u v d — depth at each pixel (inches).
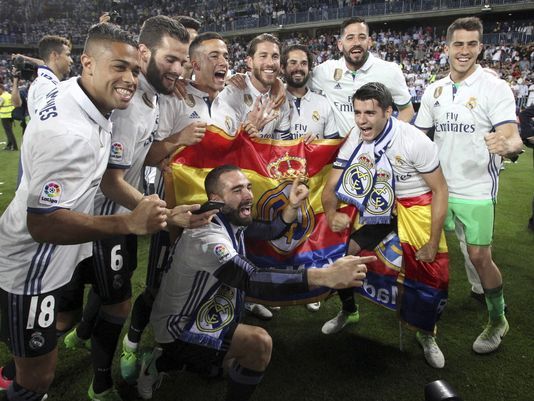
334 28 997.8
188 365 82.0
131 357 92.8
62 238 60.9
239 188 76.8
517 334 112.8
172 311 79.3
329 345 109.9
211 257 73.7
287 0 1104.8
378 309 127.3
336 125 134.3
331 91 133.3
